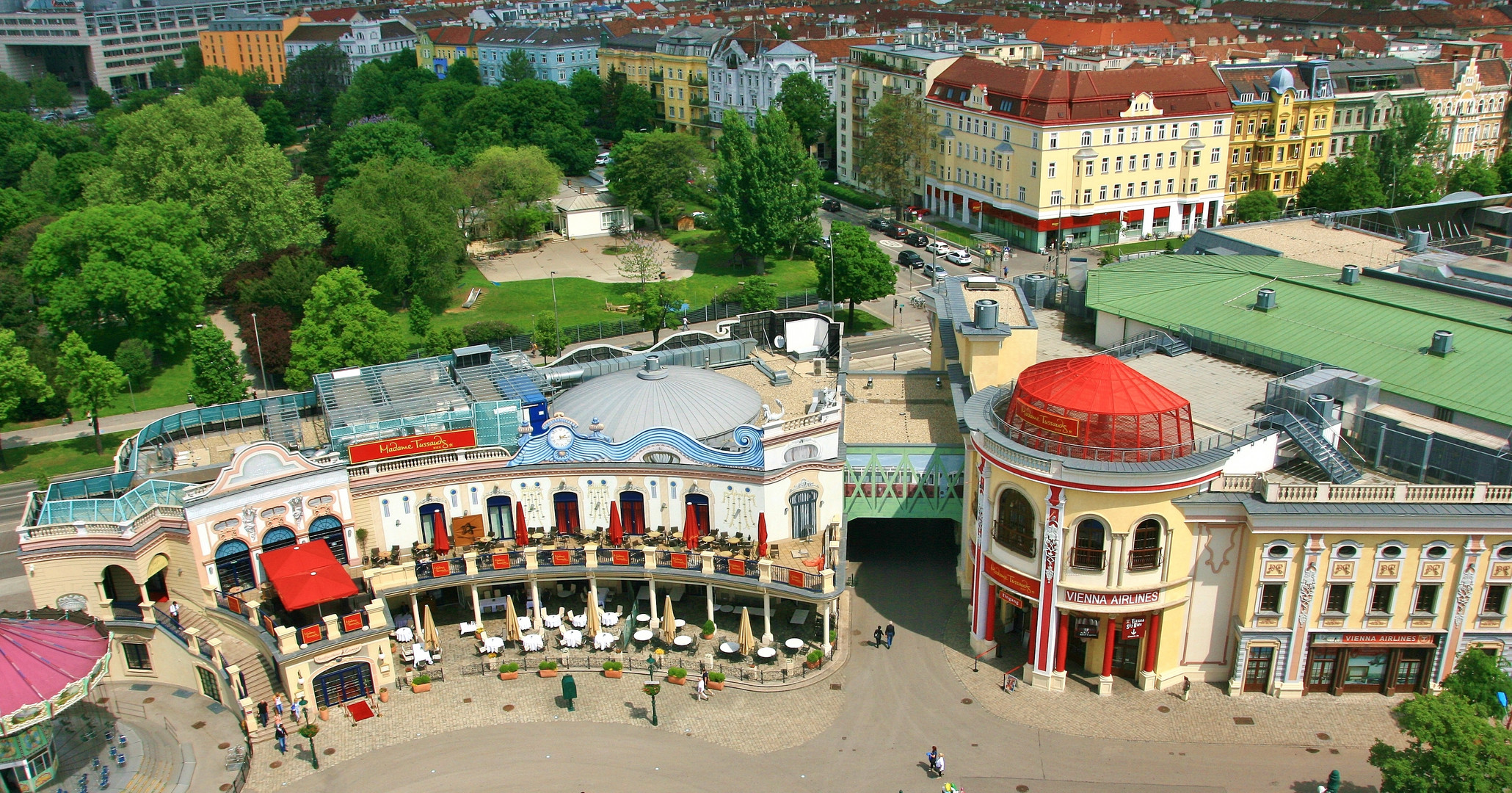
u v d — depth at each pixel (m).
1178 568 61.91
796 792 56.84
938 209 178.50
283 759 59.78
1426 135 157.62
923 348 123.69
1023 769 58.22
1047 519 60.62
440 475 70.31
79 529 63.84
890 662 67.94
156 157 140.75
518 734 61.62
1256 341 78.38
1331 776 55.00
